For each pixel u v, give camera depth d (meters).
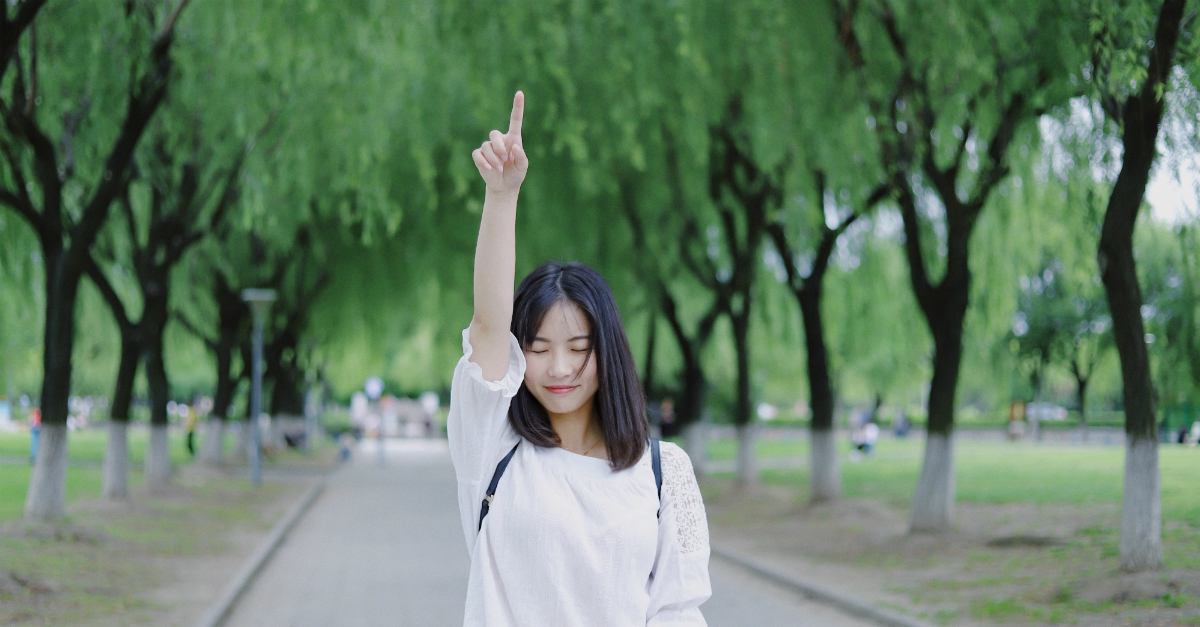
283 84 12.77
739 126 15.17
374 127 12.26
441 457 43.59
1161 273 13.23
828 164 13.15
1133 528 9.41
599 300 2.26
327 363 40.94
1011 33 10.35
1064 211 12.77
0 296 15.43
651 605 2.24
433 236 20.62
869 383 41.44
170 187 16.92
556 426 2.34
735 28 11.96
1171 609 8.16
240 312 25.34
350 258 23.61
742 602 10.20
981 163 12.52
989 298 15.48
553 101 12.34
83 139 13.70
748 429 21.48
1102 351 23.80
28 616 8.21
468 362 2.17
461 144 14.37
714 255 21.59
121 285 19.61
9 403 57.62
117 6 12.17
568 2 12.47
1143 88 9.04
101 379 32.12
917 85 11.91
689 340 24.16
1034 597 9.20
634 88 12.80
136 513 15.59
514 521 2.17
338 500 22.22
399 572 12.09
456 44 12.05
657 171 17.52
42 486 12.66
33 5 9.72
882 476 25.42
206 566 11.84
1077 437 42.22
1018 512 15.05
